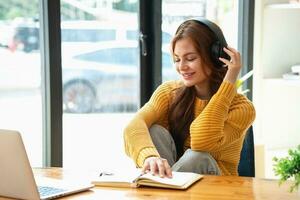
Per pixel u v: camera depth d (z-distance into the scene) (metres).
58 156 2.60
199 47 1.90
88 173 1.73
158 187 1.51
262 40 3.13
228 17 3.17
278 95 3.21
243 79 2.27
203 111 1.86
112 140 2.97
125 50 2.93
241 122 1.89
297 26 3.22
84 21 2.75
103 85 2.89
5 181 1.35
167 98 2.09
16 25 2.54
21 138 1.29
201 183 1.57
